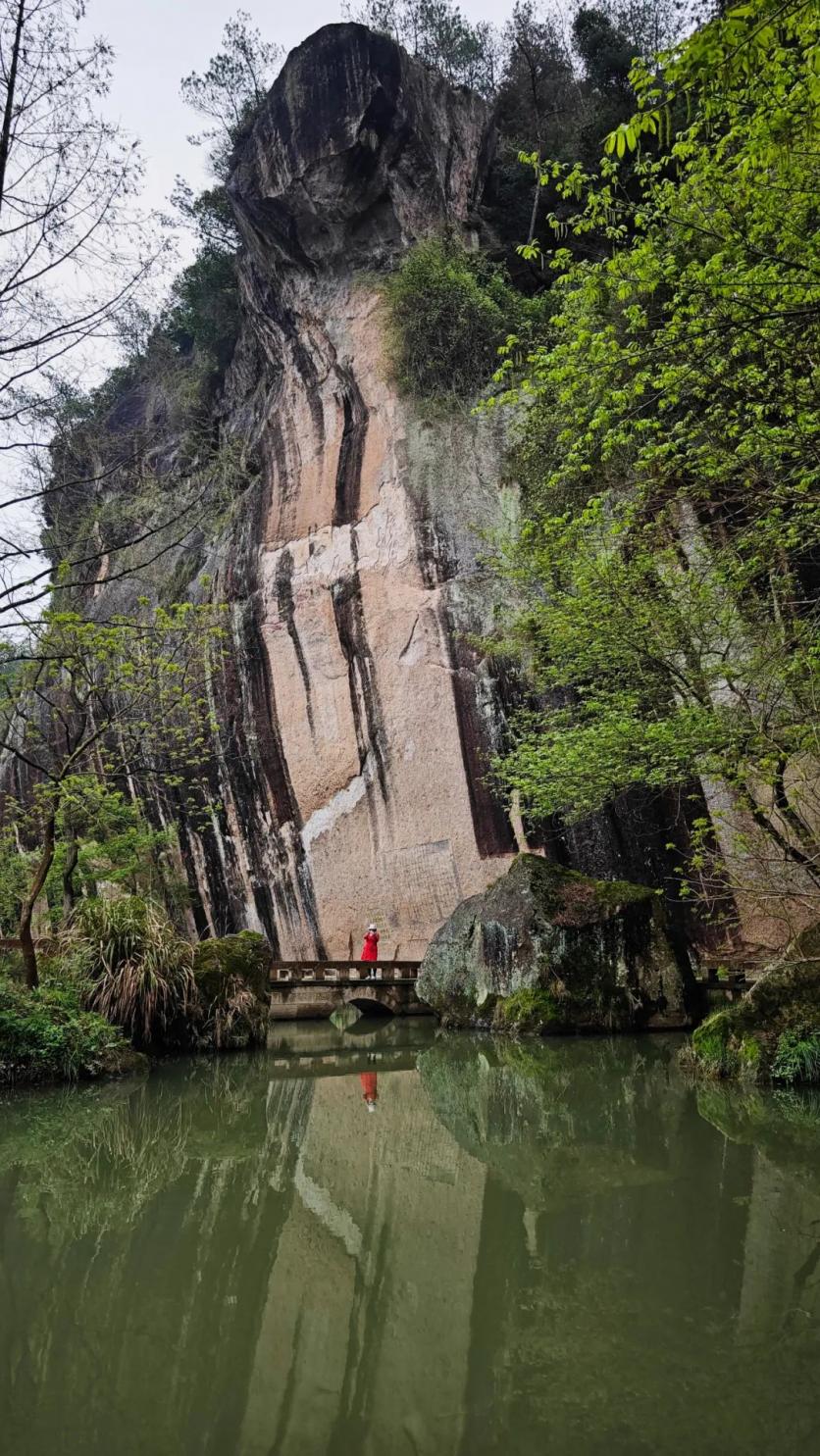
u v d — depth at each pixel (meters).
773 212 6.94
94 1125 7.33
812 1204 4.86
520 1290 3.81
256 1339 3.44
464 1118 7.48
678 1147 6.17
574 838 15.78
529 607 15.98
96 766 14.76
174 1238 4.54
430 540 18.38
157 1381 3.13
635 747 11.26
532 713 15.20
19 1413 2.91
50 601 9.72
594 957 12.50
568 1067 9.77
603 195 7.99
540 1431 2.74
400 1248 4.38
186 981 11.13
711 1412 2.82
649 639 11.04
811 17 4.63
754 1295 3.71
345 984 15.27
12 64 6.64
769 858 10.48
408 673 18.30
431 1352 3.30
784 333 6.93
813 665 9.32
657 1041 11.40
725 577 9.80
